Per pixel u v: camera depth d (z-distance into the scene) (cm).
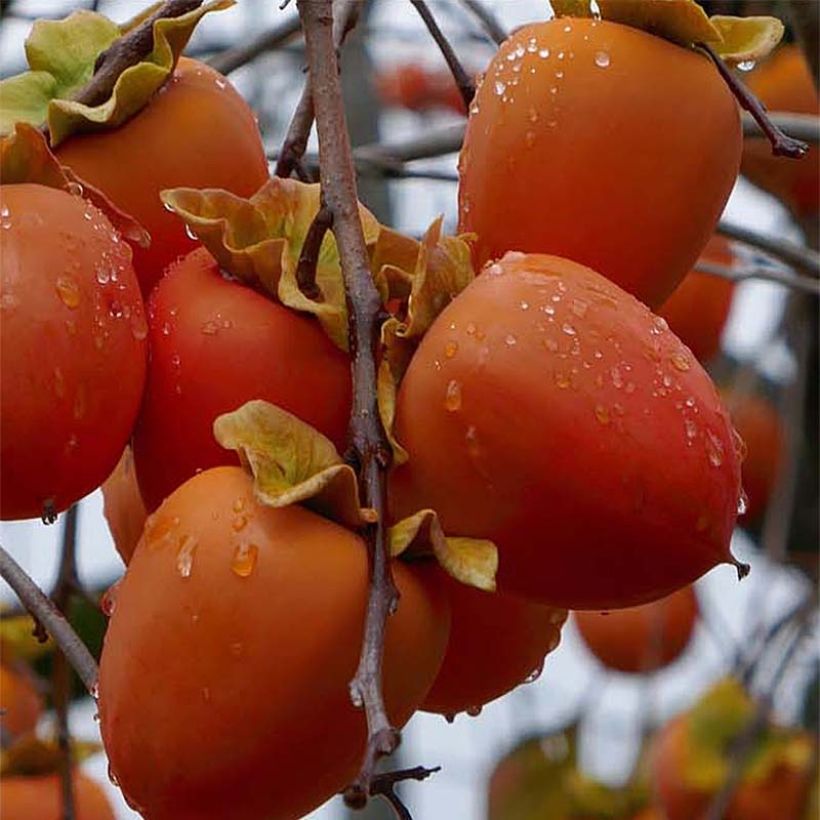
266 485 75
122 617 75
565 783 171
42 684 129
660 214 81
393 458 76
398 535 75
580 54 81
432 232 78
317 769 75
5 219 77
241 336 79
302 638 74
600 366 75
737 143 83
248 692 74
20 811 104
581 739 172
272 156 108
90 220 79
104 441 77
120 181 84
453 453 76
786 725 157
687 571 76
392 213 146
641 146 81
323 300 80
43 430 76
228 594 74
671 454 75
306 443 76
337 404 79
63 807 101
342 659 74
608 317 76
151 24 85
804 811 152
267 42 110
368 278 78
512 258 78
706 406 76
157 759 74
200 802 75
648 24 82
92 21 87
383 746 69
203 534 74
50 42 87
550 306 76
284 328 79
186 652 74
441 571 77
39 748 105
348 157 79
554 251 81
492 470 75
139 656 74
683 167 81
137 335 78
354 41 146
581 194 81
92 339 77
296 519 75
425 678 76
